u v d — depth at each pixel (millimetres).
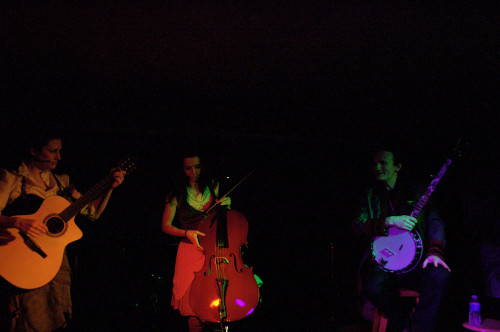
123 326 4285
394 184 3877
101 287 4367
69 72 4086
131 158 3508
